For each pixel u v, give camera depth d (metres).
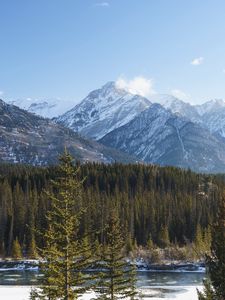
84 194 160.88
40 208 150.25
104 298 40.50
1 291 85.94
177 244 163.25
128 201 179.38
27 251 146.00
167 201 185.12
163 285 99.75
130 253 139.00
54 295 30.75
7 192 177.38
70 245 30.23
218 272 30.61
